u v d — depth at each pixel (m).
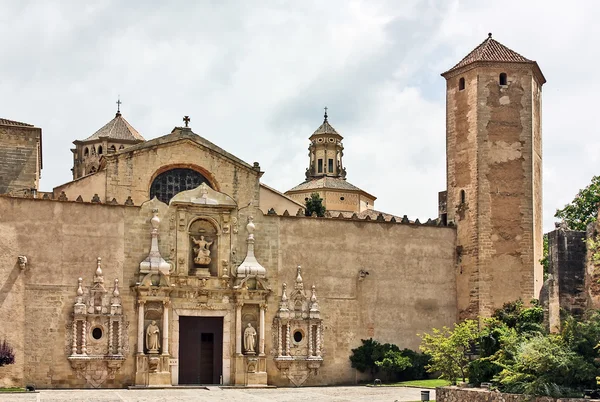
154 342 59.16
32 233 57.84
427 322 67.06
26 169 67.06
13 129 67.12
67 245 58.59
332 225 65.69
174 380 59.78
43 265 57.81
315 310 63.59
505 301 66.38
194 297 61.09
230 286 62.03
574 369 40.44
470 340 57.94
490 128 68.12
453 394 45.69
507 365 44.81
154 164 64.88
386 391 57.06
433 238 68.31
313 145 110.06
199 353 61.44
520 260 67.00
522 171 68.00
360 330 65.19
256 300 62.09
